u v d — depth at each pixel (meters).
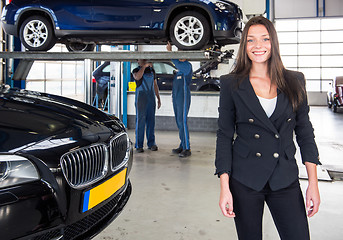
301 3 13.24
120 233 2.21
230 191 1.28
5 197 1.27
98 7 4.30
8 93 2.00
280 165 1.21
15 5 4.55
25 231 1.32
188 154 4.63
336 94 11.08
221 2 4.23
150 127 4.99
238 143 1.27
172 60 4.48
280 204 1.23
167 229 2.29
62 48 10.73
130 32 4.29
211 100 6.92
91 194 1.63
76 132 1.65
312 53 14.54
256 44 1.24
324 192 3.11
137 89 4.75
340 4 12.94
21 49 6.24
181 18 4.23
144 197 2.93
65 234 1.52
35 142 1.43
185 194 3.03
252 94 1.22
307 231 1.24
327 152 4.99
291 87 1.22
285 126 1.22
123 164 2.02
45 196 1.38
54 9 4.39
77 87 11.77
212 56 4.22
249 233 1.25
